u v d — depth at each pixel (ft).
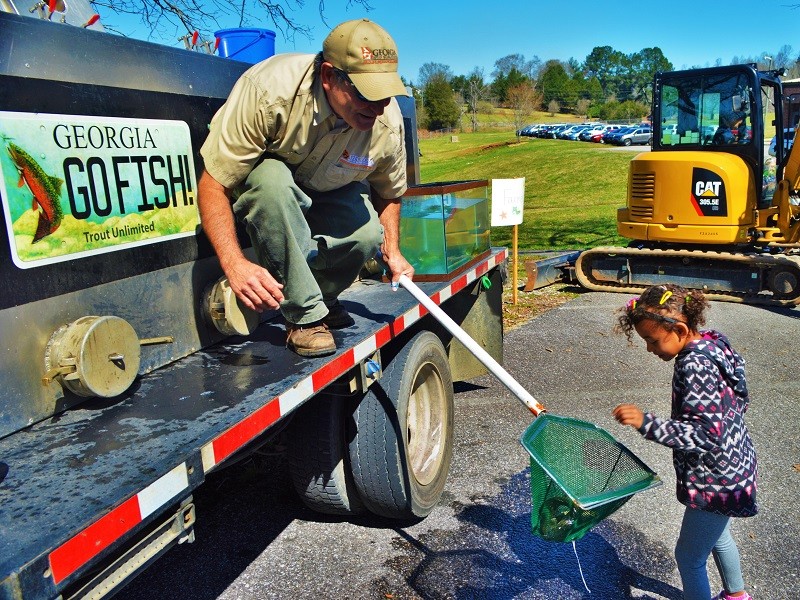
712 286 28.07
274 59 8.45
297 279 8.53
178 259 8.61
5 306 6.44
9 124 6.41
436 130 259.19
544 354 21.21
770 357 20.26
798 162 25.75
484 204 16.74
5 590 4.30
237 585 10.03
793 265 25.50
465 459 14.03
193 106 8.79
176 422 6.78
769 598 9.64
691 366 7.63
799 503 12.05
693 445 7.53
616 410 7.80
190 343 8.89
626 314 8.32
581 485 7.70
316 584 10.02
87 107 7.23
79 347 6.74
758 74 26.61
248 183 8.38
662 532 11.27
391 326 10.32
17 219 6.51
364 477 10.53
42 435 6.56
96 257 7.39
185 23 28.17
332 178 9.30
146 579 10.22
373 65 8.02
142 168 7.97
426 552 10.77
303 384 7.91
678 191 27.66
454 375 16.25
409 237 13.61
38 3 7.54
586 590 9.80
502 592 9.77
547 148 137.08
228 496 12.70
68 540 4.79
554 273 32.45
